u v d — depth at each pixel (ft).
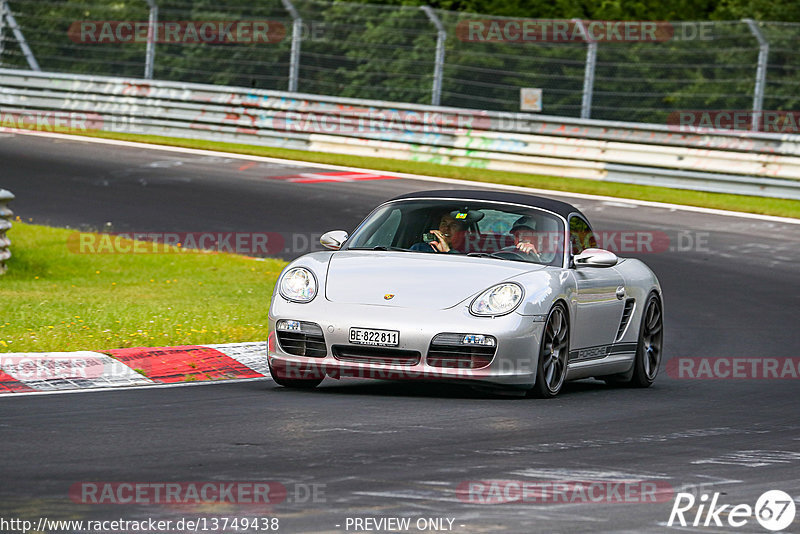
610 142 243.81
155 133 285.64
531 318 83.20
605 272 96.63
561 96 299.79
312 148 272.51
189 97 282.97
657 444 68.54
